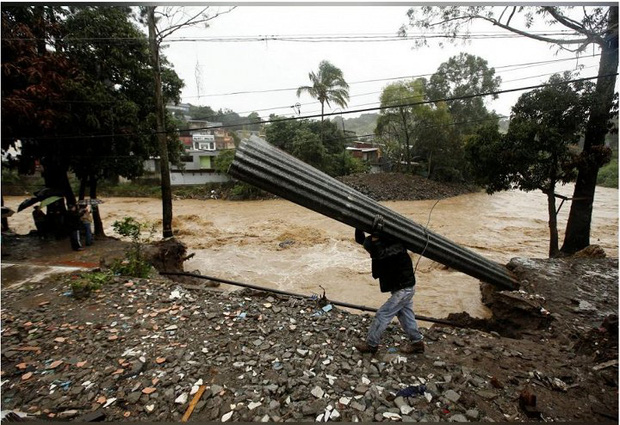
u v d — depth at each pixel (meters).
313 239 14.98
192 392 2.90
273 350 3.62
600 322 4.99
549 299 5.92
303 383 2.99
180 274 6.90
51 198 8.66
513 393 3.00
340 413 2.61
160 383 3.03
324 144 31.91
